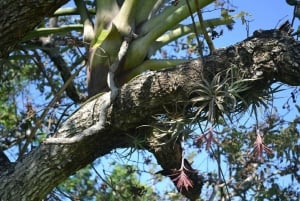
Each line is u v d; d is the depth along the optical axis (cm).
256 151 372
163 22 417
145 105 392
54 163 406
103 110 399
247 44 385
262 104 386
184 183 389
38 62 587
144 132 406
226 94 373
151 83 390
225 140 591
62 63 583
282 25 394
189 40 547
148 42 419
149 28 422
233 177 607
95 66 423
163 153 444
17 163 417
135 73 422
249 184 609
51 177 409
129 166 511
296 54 376
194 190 481
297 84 380
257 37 388
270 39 384
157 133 405
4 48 403
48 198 484
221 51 389
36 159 409
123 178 580
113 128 402
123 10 419
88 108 408
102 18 425
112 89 398
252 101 386
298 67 374
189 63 390
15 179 409
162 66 423
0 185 409
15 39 401
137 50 418
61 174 411
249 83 381
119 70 420
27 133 543
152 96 390
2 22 388
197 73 384
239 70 380
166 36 443
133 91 393
